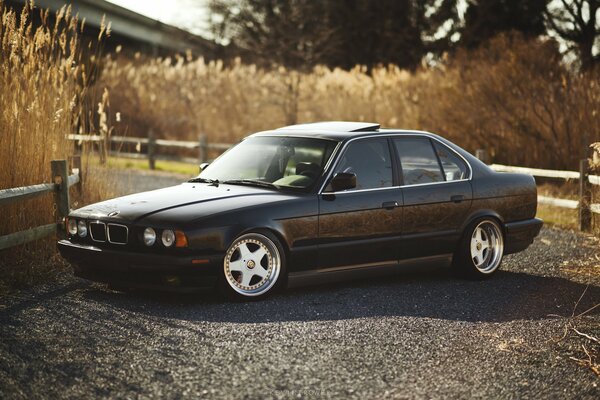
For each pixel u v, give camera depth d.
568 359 4.81
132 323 5.38
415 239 6.91
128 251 5.95
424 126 18.00
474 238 7.30
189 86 23.58
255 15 34.09
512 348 5.00
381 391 4.18
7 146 7.56
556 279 7.33
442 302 6.27
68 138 8.77
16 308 5.75
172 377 4.31
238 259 6.05
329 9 35.03
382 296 6.45
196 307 5.87
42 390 4.08
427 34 35.53
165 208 6.04
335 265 6.48
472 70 18.17
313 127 7.25
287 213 6.17
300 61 31.06
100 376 4.30
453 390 4.23
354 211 6.52
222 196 6.27
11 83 7.88
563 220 11.53
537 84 16.38
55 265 7.36
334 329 5.34
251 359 4.64
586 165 10.52
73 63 9.05
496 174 7.55
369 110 19.70
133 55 30.09
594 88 15.10
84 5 29.67
